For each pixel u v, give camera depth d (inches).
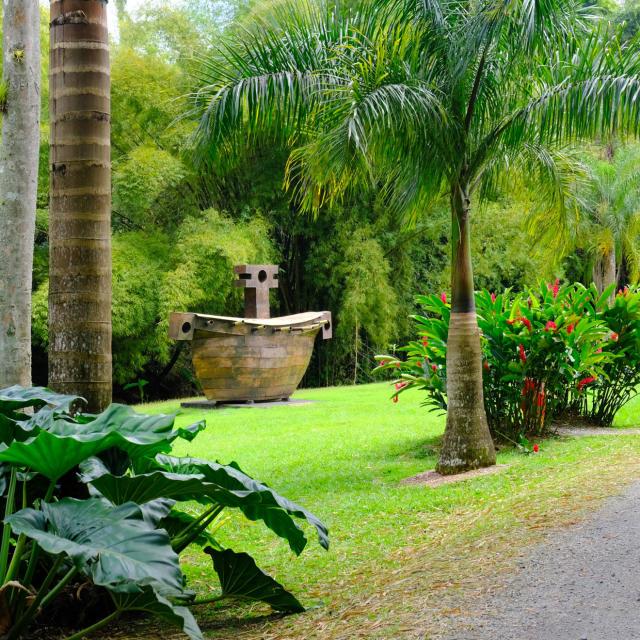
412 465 348.5
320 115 299.7
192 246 865.5
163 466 172.2
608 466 276.4
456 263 320.5
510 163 350.0
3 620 139.1
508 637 126.2
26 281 305.3
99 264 191.5
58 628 157.2
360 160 277.7
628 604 135.0
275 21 310.8
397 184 338.0
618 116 278.8
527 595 145.5
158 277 862.5
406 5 291.0
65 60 191.3
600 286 1122.7
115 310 826.2
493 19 274.5
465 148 298.4
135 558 123.7
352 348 1037.8
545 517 206.8
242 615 172.6
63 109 191.2
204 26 1000.2
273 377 679.7
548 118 290.8
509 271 1069.1
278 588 165.3
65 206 190.5
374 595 165.2
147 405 717.9
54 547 120.0
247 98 297.0
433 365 381.7
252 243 892.0
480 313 377.4
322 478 330.0
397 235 1002.1
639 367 413.1
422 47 298.0
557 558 166.2
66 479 165.0
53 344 191.2
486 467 319.0
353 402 661.3
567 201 364.2
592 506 210.4
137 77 866.1
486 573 163.8
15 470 148.1
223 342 654.5
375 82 281.4
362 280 938.1
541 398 377.4
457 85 295.7
